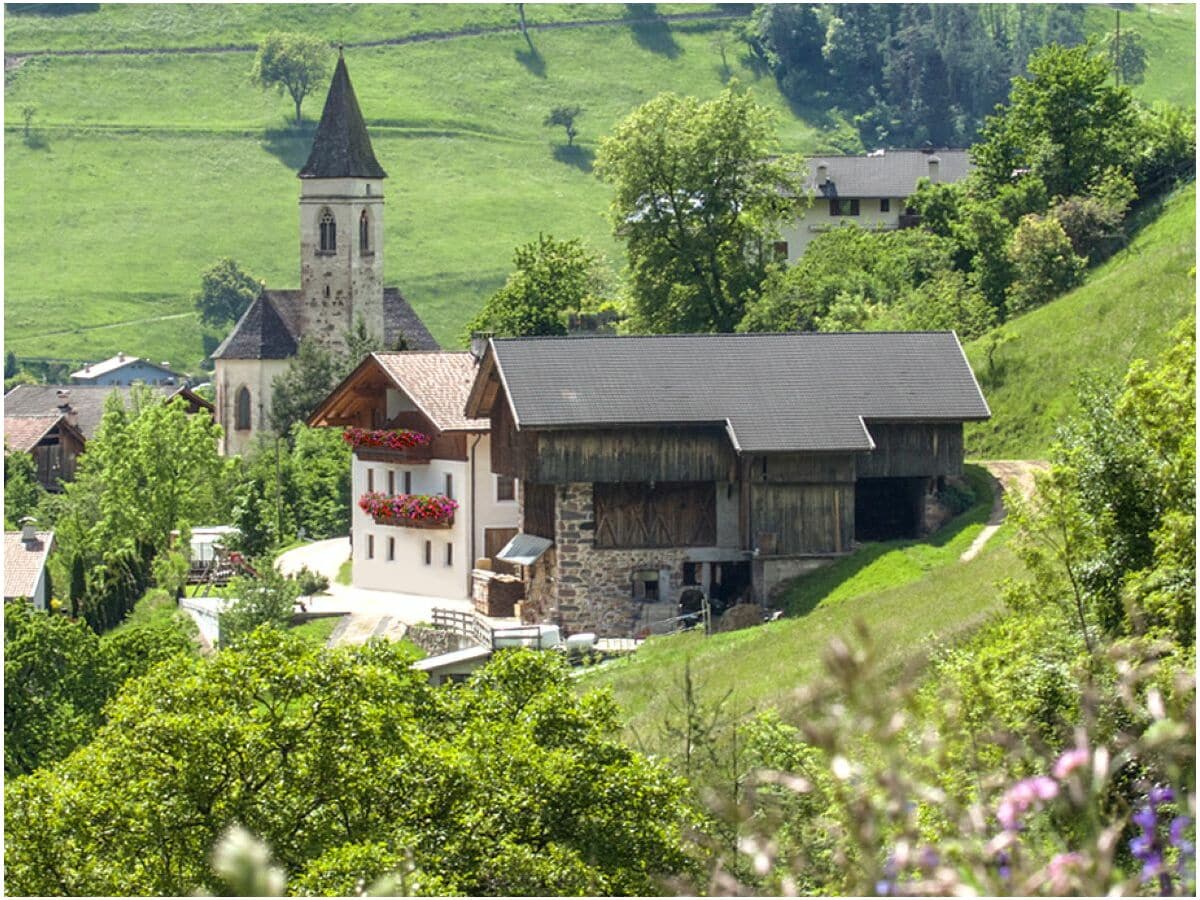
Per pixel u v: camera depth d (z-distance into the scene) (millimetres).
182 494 157625
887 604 86125
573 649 99938
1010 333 124188
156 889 44938
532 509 113750
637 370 110938
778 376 111375
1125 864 26828
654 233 167875
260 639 50781
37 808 46094
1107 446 51969
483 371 114375
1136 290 122188
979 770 20359
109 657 87250
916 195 185125
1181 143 166250
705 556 109375
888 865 16828
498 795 47094
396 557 126750
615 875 45188
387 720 48312
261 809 46250
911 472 109312
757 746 43656
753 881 25328
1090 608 49969
